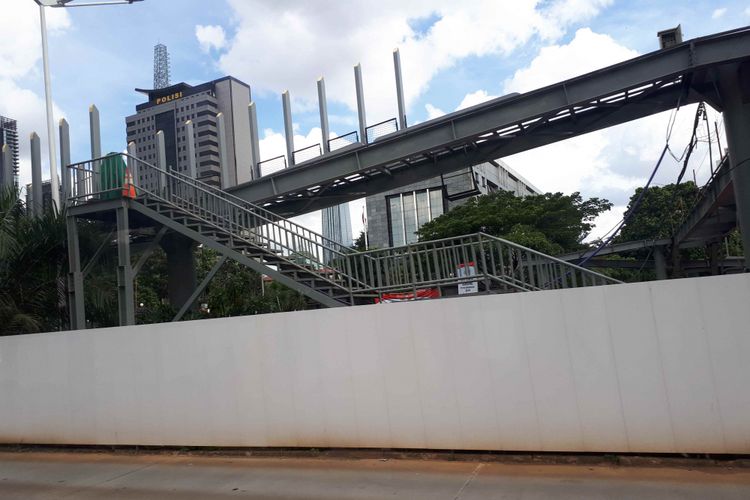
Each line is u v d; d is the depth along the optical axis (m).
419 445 7.19
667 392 6.21
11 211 13.34
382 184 20.64
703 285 6.12
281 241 13.12
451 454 7.04
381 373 7.41
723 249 40.47
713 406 6.04
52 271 13.84
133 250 19.09
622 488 5.43
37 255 13.34
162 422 8.62
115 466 7.92
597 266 36.09
